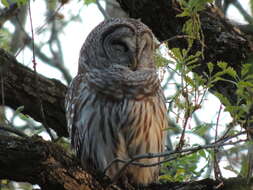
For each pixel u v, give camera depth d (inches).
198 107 361.4
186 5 393.1
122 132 441.1
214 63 491.8
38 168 339.3
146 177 450.9
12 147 334.6
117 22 473.7
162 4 495.2
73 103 454.9
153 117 446.0
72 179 356.5
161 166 460.8
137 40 462.6
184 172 429.4
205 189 389.1
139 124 440.8
